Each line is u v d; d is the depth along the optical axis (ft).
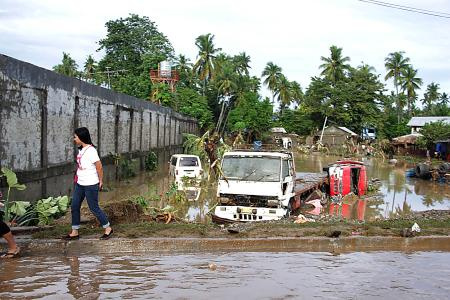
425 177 101.14
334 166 72.02
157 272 19.97
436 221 31.60
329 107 242.17
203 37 217.56
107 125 72.64
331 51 253.03
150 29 209.67
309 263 22.29
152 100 151.43
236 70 252.62
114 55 205.36
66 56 243.40
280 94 278.46
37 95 46.11
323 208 58.70
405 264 22.53
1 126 38.47
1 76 38.24
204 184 70.23
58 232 25.09
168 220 33.32
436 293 17.87
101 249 23.81
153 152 101.86
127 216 31.09
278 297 16.85
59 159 52.80
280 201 41.73
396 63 271.49
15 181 31.14
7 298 16.11
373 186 80.02
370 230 28.09
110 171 74.28
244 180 43.24
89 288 17.43
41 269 20.08
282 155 44.86
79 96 59.36
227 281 18.76
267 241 25.71
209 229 27.53
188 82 215.31
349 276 20.03
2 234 21.66
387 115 252.42
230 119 205.16
